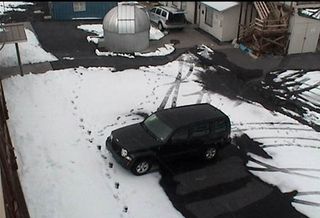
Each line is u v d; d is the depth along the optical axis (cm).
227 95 2036
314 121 1825
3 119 1490
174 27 3017
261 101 1991
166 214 1203
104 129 1645
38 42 2642
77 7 3216
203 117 1457
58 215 1157
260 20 2552
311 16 2522
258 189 1347
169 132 1389
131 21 2486
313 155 1558
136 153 1337
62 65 2261
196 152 1452
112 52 2528
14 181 1128
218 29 2872
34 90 1941
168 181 1352
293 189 1356
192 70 2327
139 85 2078
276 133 1705
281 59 2539
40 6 3453
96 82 2073
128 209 1208
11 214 915
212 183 1362
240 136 1667
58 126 1642
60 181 1305
